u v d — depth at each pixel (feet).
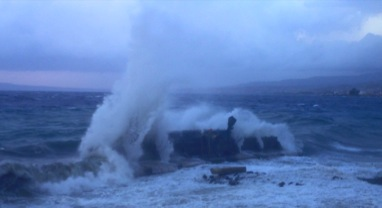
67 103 228.02
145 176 46.16
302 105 301.63
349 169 51.93
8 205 34.27
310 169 50.14
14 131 87.45
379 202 35.63
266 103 319.06
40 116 133.90
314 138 83.97
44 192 38.14
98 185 41.68
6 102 215.92
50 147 64.49
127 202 35.50
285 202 35.32
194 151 55.93
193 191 39.19
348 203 35.17
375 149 78.02
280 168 51.01
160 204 34.78
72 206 34.32
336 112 214.69
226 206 34.12
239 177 44.68
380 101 465.88
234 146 58.65
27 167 38.81
